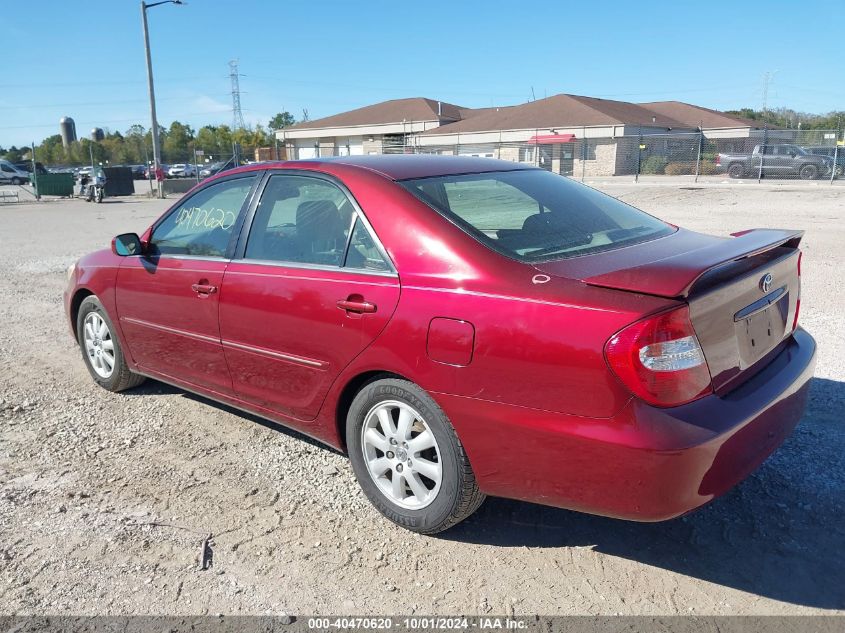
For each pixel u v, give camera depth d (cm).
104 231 1755
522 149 4381
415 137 4781
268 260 369
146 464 397
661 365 246
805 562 294
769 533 314
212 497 359
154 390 517
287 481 374
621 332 247
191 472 386
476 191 345
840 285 783
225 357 394
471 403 282
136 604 278
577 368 255
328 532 326
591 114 4316
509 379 271
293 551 311
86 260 512
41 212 2523
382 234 319
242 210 392
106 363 509
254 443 422
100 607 276
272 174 385
